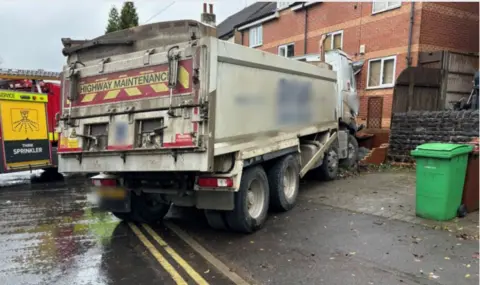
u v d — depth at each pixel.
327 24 17.36
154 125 5.11
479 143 6.29
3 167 10.12
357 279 4.02
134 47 5.57
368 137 12.99
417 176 5.97
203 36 4.96
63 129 6.02
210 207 5.46
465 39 14.44
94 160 5.65
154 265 4.63
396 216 6.14
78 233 6.05
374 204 6.96
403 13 13.88
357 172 10.49
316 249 4.95
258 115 5.84
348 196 7.71
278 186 6.58
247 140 5.52
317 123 8.20
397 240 5.08
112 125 5.44
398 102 12.39
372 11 15.09
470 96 11.86
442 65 12.77
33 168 10.85
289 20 19.80
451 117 10.07
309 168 7.98
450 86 13.00
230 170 5.28
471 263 4.29
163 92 4.97
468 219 5.84
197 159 4.72
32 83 11.49
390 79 14.56
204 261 4.73
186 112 4.77
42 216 7.17
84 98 5.80
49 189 10.11
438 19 13.77
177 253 5.04
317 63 9.08
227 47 5.04
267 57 6.05
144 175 5.85
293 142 6.96
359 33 15.69
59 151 6.03
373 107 15.09
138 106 5.18
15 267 4.63
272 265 4.50
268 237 5.55
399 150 11.41
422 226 5.59
